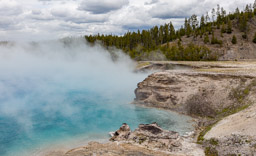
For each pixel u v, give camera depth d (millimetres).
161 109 53750
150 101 57281
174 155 28766
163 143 32719
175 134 35500
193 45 144375
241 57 132375
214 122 40188
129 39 185750
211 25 187875
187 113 49500
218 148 28984
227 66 71750
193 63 95812
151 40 186000
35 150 33812
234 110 41656
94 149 31016
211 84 50812
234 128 31438
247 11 185000
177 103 52406
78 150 31203
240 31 165125
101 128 43469
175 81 55375
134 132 36750
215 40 151125
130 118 48688
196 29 189750
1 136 40125
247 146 26516
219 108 45438
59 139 38188
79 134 40438
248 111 35438
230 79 49219
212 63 88938
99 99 70312
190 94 51625
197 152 29797
